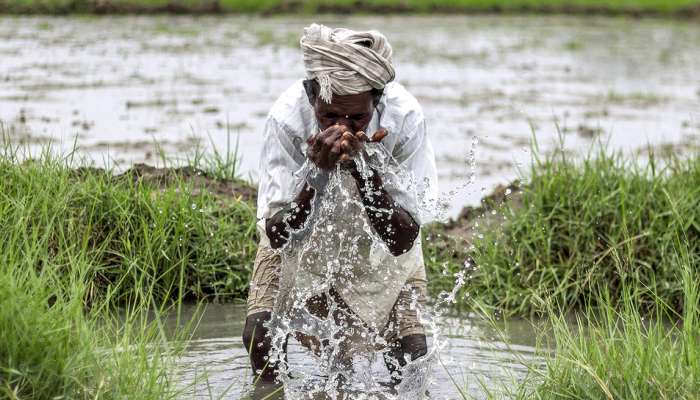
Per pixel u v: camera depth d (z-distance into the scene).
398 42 22.69
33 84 14.43
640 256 6.93
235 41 21.48
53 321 4.17
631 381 4.44
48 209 6.32
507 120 13.55
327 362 5.41
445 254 7.38
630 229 7.01
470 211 8.05
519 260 7.00
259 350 5.19
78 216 6.55
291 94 4.94
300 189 4.84
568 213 7.21
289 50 20.25
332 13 28.80
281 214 4.92
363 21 27.27
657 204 7.22
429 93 15.76
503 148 11.53
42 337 4.07
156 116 12.27
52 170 6.70
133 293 6.50
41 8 24.98
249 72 16.88
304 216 4.82
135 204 6.83
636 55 22.36
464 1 31.20
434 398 5.09
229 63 17.95
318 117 4.72
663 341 4.90
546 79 18.05
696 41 25.75
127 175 7.25
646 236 6.99
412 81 17.05
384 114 4.88
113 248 6.63
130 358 4.46
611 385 4.46
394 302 5.27
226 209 7.33
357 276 5.19
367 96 4.63
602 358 4.61
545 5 32.16
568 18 31.27
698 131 12.95
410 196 4.95
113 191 6.79
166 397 4.48
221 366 5.47
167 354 4.62
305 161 4.90
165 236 6.73
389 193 4.91
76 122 11.47
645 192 7.37
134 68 16.73
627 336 4.77
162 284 6.68
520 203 7.79
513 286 6.94
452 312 6.84
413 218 4.98
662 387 4.35
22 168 6.63
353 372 5.39
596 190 7.41
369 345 5.31
